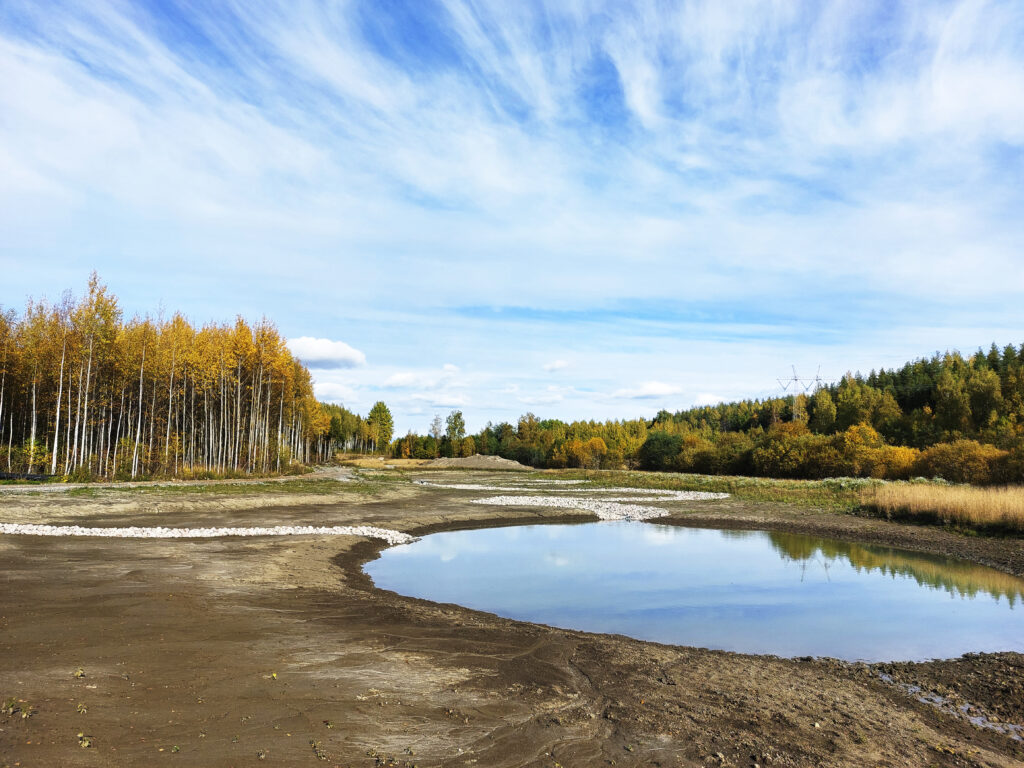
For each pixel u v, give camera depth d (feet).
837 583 55.31
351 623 34.53
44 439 139.54
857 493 125.70
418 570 58.70
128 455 131.75
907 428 248.32
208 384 155.33
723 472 247.91
